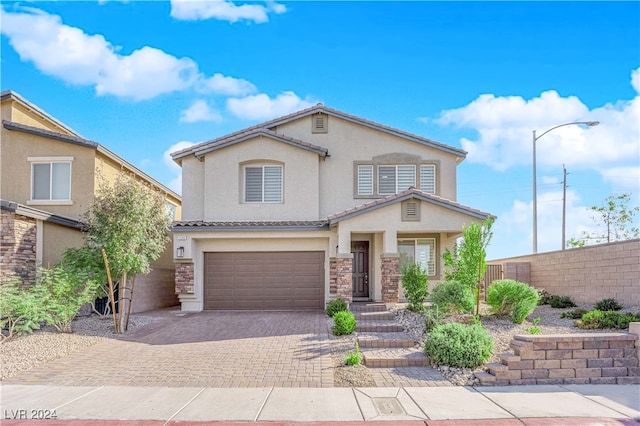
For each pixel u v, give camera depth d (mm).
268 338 12812
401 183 20641
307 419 7230
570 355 9461
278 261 19406
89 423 7098
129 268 14266
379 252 19672
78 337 12883
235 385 8977
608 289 14844
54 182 19734
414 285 15695
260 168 20281
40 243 16641
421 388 8859
